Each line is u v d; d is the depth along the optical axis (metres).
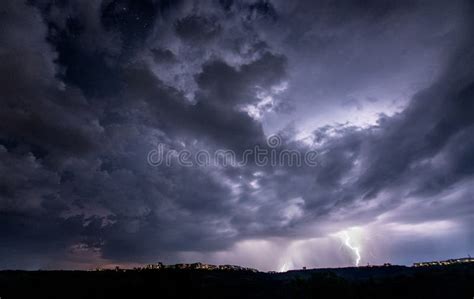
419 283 45.50
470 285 43.22
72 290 45.56
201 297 47.69
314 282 46.47
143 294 46.53
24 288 44.56
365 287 45.41
